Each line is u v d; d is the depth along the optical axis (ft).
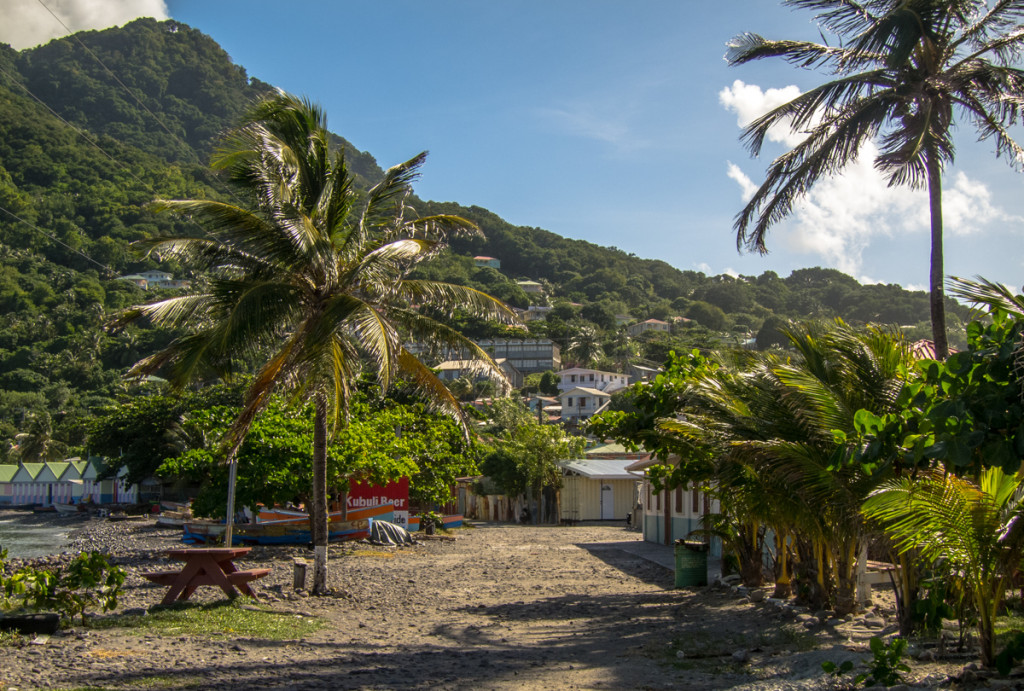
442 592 49.26
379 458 78.23
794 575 39.93
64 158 463.01
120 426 176.35
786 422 31.65
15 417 315.58
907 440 22.98
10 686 21.71
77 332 383.04
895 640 22.18
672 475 47.19
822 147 45.70
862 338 31.65
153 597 42.11
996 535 21.77
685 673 26.04
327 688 23.22
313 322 43.06
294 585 47.11
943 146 44.93
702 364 45.91
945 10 41.98
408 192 47.98
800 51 49.08
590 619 39.11
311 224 40.27
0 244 425.69
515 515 147.95
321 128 46.68
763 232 48.80
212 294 42.98
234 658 27.53
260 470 70.90
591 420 48.16
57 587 33.37
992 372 22.58
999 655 21.48
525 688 23.76
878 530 27.37
